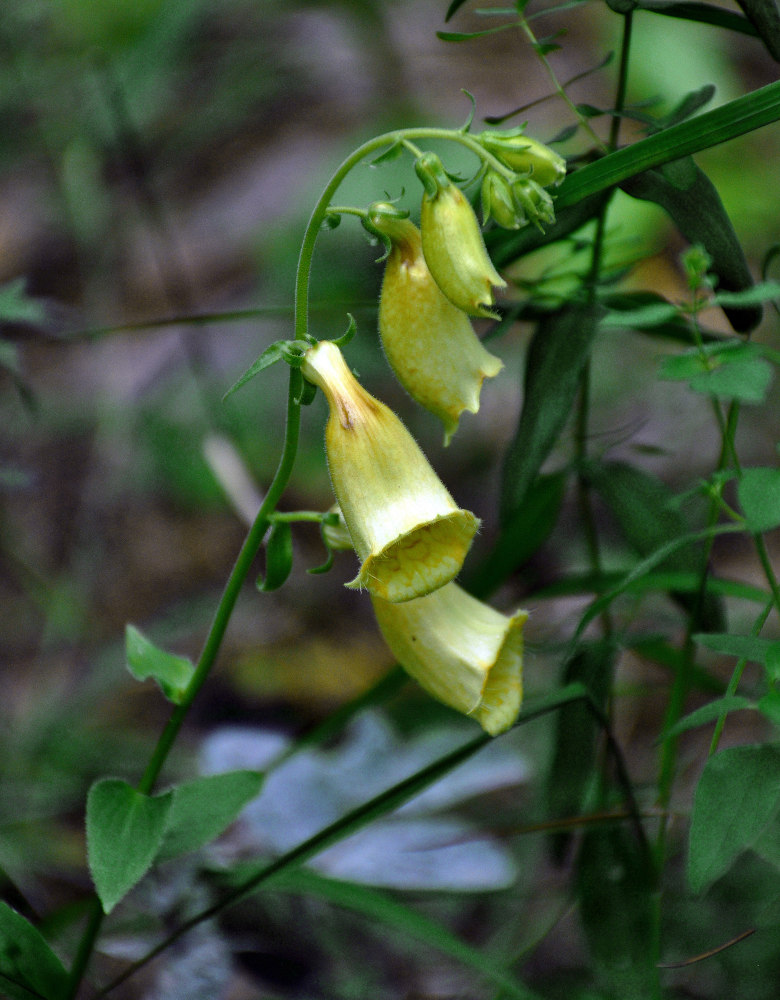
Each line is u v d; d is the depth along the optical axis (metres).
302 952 0.54
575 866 0.51
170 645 0.75
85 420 0.90
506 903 0.55
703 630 0.51
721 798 0.44
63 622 0.73
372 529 0.45
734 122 0.46
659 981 0.49
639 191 0.48
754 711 0.59
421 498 0.45
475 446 0.85
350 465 0.45
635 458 0.78
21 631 0.75
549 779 0.52
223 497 0.84
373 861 0.56
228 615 0.48
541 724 0.59
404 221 0.46
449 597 0.47
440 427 0.86
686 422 0.81
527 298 0.50
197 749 0.64
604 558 0.69
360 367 0.84
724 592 0.51
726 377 0.46
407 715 0.61
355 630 0.77
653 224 0.82
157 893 0.54
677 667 0.54
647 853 0.50
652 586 0.51
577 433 0.52
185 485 0.85
